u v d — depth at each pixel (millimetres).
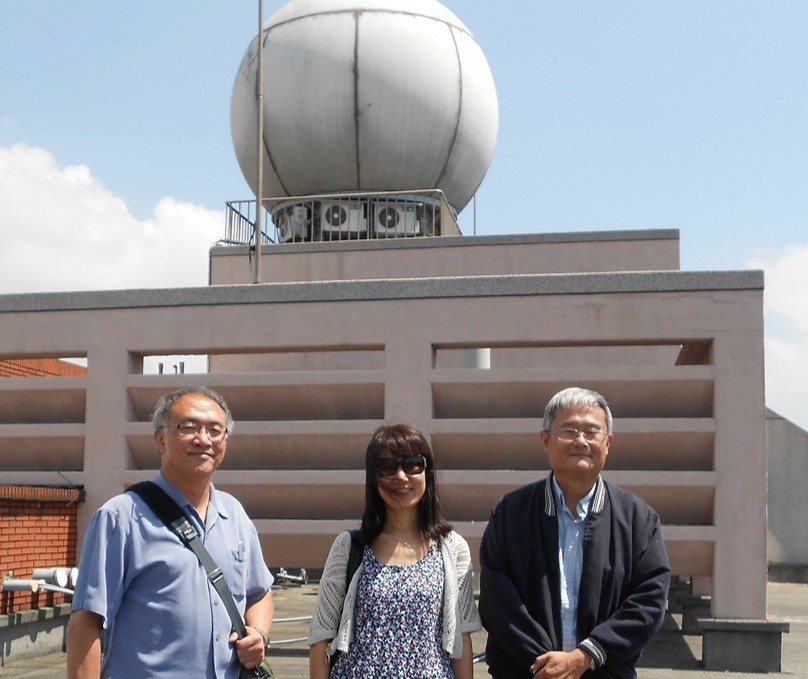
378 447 5109
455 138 22219
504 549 5184
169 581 4539
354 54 21344
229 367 18672
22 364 19188
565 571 5117
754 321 11805
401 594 4918
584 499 5207
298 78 21516
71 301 13352
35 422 13719
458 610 5043
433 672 4848
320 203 22047
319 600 5117
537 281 12297
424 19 22234
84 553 4551
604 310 12133
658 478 11805
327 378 12703
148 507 4637
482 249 20688
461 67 22250
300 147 21734
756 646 11234
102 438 13156
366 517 5160
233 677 4621
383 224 21906
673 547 11773
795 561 27547
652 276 12047
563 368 12141
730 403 11727
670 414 12109
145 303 13188
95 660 4438
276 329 12852
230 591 4707
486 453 12461
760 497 11555
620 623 4922
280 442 12898
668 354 19719
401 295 12602
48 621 11891
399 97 21391
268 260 21000
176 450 4703
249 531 4977
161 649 4484
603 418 5219
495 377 12297
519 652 4895
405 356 12523
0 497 11078
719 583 11516
